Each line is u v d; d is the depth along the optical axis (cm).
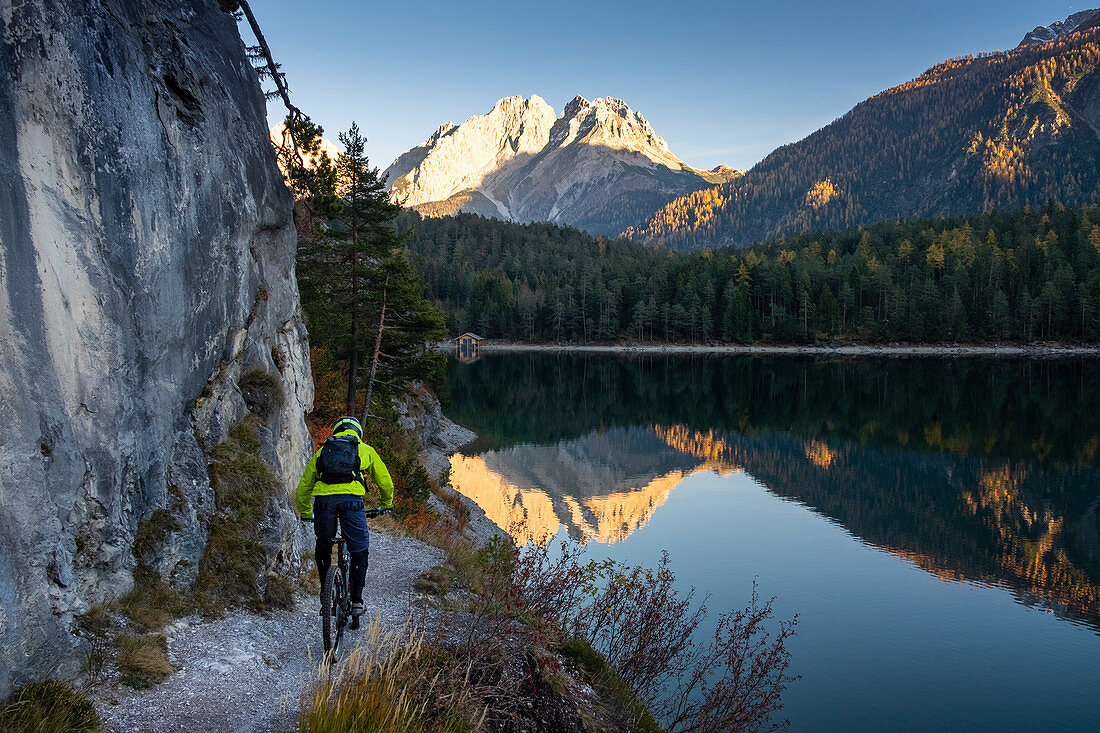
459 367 10812
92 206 521
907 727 1200
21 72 453
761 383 8444
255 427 835
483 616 780
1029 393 6969
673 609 950
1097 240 16988
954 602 1866
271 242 998
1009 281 14588
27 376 449
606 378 9119
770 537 2483
